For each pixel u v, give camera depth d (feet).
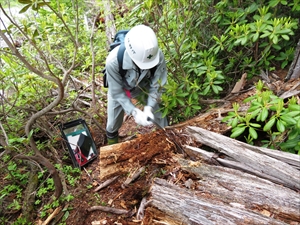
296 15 9.41
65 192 7.90
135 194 6.85
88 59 10.96
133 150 7.45
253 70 9.34
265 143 7.09
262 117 5.84
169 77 9.27
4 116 8.41
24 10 5.26
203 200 5.37
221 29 9.98
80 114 11.67
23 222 7.36
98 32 12.44
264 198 5.20
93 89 10.82
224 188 5.64
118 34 7.77
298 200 4.95
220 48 9.18
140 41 6.47
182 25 9.51
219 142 6.57
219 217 4.95
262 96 6.26
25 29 6.03
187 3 9.16
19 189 8.38
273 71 9.54
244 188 5.49
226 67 9.61
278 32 7.30
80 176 8.61
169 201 5.45
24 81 8.47
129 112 7.95
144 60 6.63
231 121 6.63
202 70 8.50
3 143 6.29
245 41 7.73
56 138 9.22
